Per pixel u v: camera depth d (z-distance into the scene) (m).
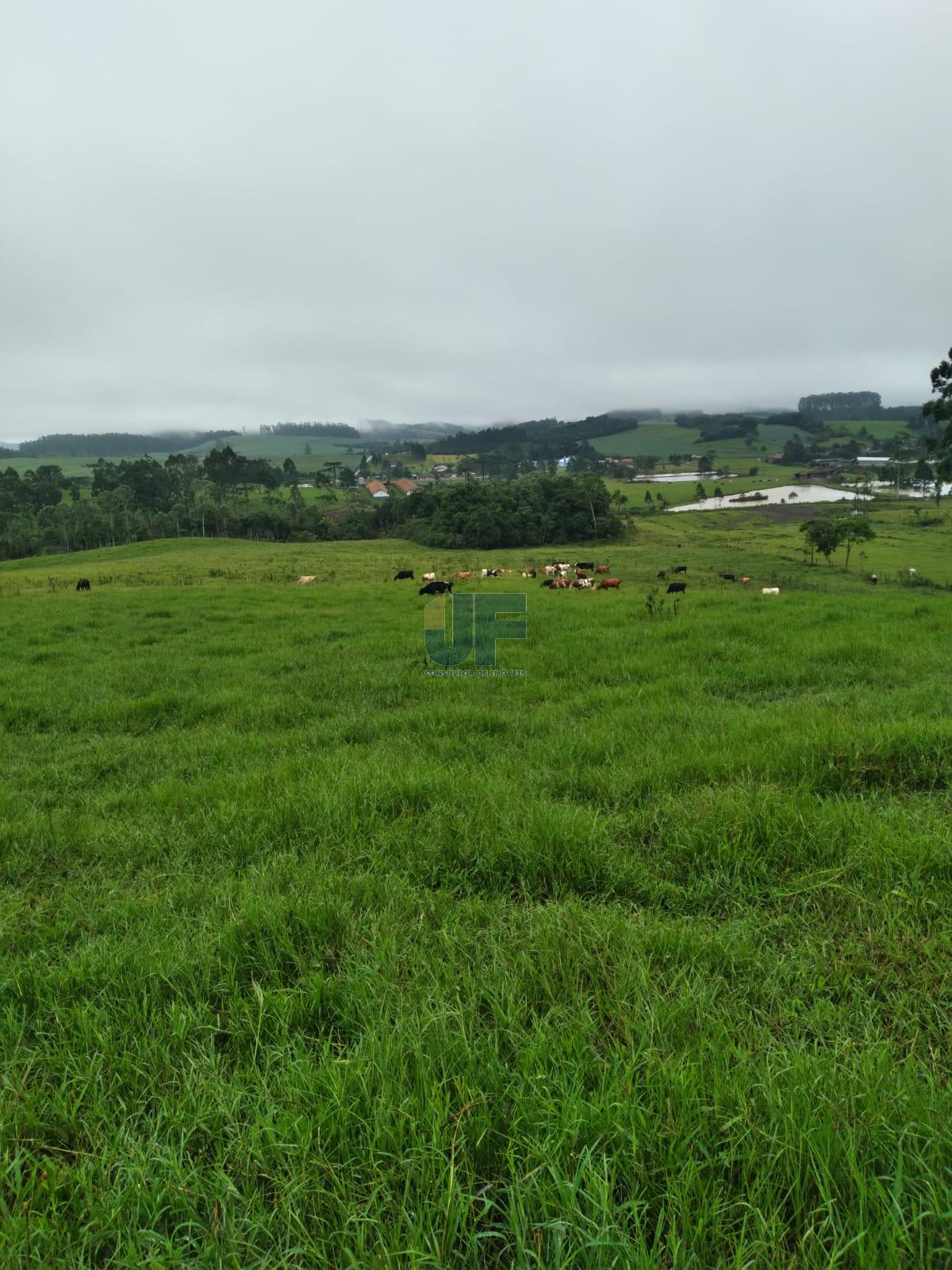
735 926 2.78
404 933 2.87
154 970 2.60
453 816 4.02
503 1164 1.74
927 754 4.47
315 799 4.32
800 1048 2.05
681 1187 1.59
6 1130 1.91
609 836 3.68
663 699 6.86
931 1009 2.26
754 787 4.12
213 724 7.09
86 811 4.73
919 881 2.97
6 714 7.45
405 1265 1.47
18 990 2.58
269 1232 1.59
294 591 22.48
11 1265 1.54
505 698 7.59
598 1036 2.19
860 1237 1.43
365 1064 2.01
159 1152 1.80
